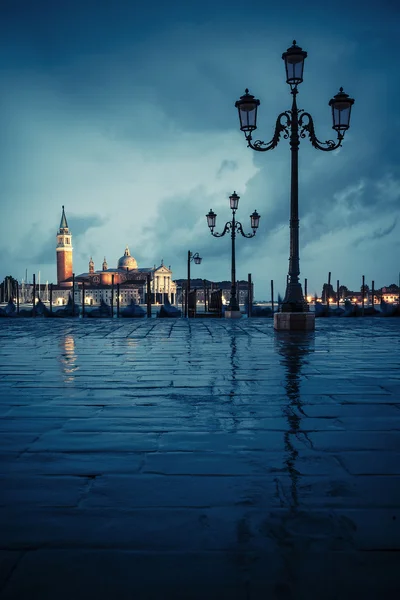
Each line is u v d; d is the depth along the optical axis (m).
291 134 17.02
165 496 3.28
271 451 4.23
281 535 2.75
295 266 17.75
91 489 3.40
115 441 4.53
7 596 2.22
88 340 14.72
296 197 17.38
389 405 5.93
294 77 16.77
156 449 4.30
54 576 2.37
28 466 3.87
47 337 15.90
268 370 8.57
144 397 6.45
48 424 5.13
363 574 2.37
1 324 24.12
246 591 2.24
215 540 2.69
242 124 17.11
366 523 2.89
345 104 16.84
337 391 6.77
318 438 4.61
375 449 4.27
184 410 5.73
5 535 2.75
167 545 2.64
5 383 7.46
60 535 2.75
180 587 2.28
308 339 14.57
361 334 16.31
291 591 2.24
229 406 5.92
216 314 38.84
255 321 26.59
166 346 12.74
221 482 3.53
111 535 2.75
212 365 9.22
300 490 3.38
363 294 53.62
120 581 2.32
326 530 2.80
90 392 6.79
